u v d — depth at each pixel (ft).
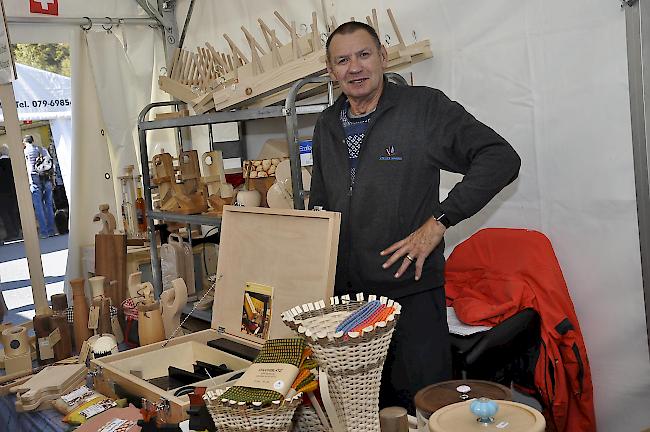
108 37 13.03
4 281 22.48
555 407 7.23
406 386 6.63
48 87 14.08
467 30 8.43
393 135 6.46
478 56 8.38
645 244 7.14
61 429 5.64
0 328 8.25
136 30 13.33
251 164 9.20
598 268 7.64
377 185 6.50
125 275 11.48
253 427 3.86
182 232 12.18
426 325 6.61
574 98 7.55
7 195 30.01
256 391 3.92
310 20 10.46
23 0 12.00
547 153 7.91
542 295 7.34
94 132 13.20
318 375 4.13
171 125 10.02
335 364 3.78
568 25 7.47
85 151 13.16
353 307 4.37
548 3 7.61
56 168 29.76
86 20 12.69
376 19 9.02
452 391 4.35
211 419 4.46
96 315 8.33
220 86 9.66
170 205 10.37
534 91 7.90
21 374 7.34
